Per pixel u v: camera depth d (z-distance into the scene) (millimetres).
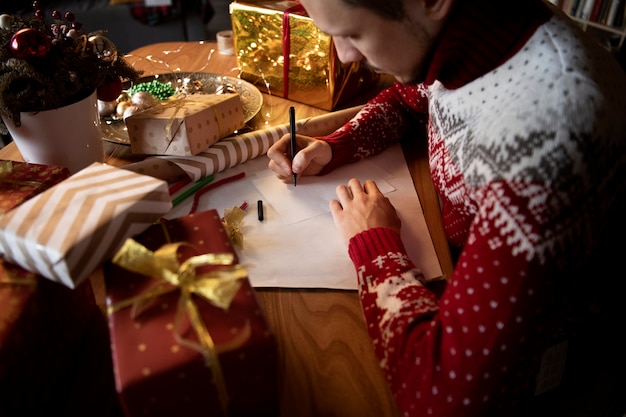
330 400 523
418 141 1006
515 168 457
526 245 433
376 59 537
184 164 839
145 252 472
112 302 451
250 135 934
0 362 432
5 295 478
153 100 994
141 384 385
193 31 2799
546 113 464
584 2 2463
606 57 538
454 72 580
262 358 414
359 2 467
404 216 783
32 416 481
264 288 652
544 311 450
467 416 471
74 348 572
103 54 802
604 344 716
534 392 649
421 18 498
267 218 783
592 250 476
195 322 418
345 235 718
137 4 2643
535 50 520
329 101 1101
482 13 522
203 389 414
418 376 487
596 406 665
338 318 612
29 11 2533
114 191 529
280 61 1118
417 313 542
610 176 465
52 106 733
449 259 701
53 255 454
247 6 1091
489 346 450
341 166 924
